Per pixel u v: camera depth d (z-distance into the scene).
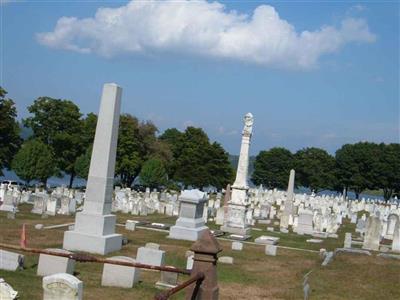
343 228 45.91
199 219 30.34
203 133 92.31
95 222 21.84
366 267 23.56
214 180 86.19
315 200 72.25
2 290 10.89
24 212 35.75
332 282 19.89
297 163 112.00
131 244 24.91
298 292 17.48
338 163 106.75
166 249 24.48
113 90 22.67
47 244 22.47
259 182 116.75
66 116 70.75
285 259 25.02
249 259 23.97
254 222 43.19
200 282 9.87
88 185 22.28
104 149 22.38
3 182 63.84
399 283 20.44
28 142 62.62
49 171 60.38
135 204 43.06
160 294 7.86
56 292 10.01
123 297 14.41
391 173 101.00
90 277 16.67
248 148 35.69
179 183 90.88
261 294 16.78
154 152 83.44
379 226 30.20
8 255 16.48
